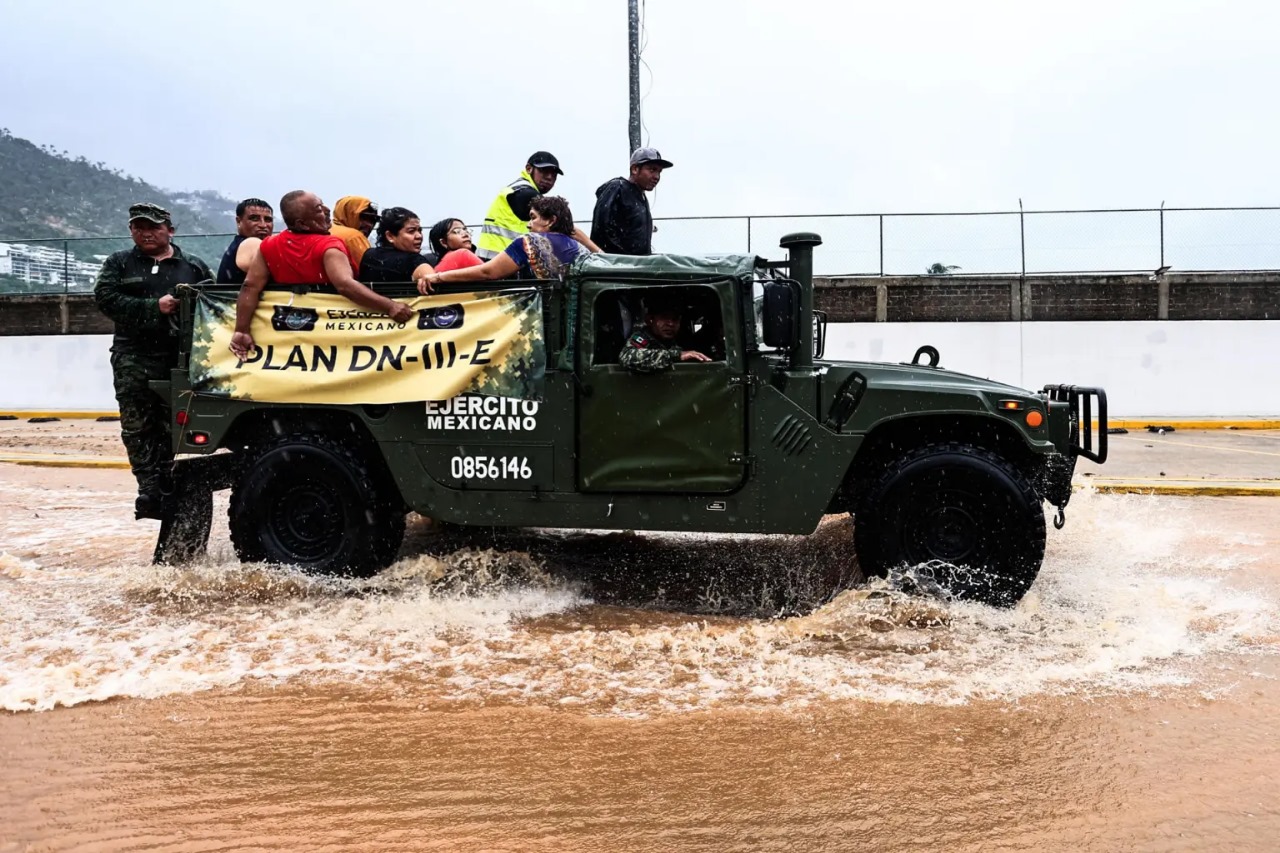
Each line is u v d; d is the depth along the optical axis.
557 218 4.93
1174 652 4.14
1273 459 11.25
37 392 20.75
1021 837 2.60
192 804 2.79
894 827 2.65
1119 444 13.12
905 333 17.97
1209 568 5.69
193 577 5.14
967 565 4.62
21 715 3.43
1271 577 5.47
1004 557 4.56
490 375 4.84
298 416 5.20
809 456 4.61
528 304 4.81
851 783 2.91
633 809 2.75
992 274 17.95
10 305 20.98
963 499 4.61
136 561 5.89
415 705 3.54
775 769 3.00
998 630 4.40
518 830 2.64
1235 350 17.48
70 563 5.84
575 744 3.19
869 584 4.74
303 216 5.01
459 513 4.94
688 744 3.19
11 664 3.94
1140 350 17.58
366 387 4.97
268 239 5.06
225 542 6.47
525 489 4.86
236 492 5.23
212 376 5.12
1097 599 4.92
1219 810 2.74
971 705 3.53
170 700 3.59
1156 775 2.96
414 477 4.97
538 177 6.57
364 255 5.37
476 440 4.90
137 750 3.15
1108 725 3.34
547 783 2.92
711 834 2.62
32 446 13.00
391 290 5.02
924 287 18.05
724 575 5.55
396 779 2.95
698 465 4.68
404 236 5.34
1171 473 9.89
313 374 5.02
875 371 5.02
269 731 3.30
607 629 4.51
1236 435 14.77
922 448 4.72
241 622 4.56
